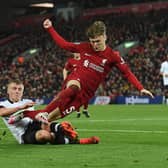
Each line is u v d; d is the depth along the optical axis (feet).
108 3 289.33
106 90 195.83
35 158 38.73
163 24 243.81
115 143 50.60
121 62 49.80
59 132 48.65
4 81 232.53
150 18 255.70
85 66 50.03
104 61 49.80
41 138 47.78
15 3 294.46
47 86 215.10
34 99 206.08
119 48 238.07
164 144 50.03
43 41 272.92
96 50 49.80
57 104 47.93
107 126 78.13
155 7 269.85
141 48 222.89
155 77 193.47
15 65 246.47
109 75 203.21
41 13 305.12
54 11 299.58
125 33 248.52
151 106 156.76
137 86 48.37
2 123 89.76
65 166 34.47
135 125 79.56
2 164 35.76
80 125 80.89
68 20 291.38
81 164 35.32
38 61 245.04
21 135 49.67
